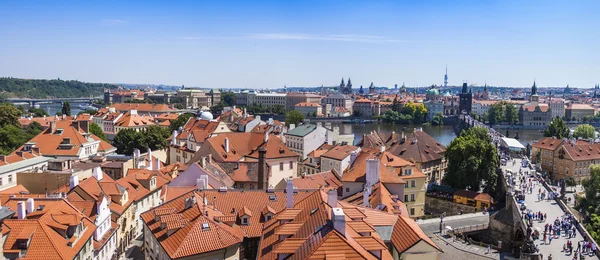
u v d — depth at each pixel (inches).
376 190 3759.8
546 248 3614.7
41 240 2655.0
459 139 6314.0
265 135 5949.8
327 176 4803.2
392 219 2578.7
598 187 5319.9
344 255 1793.8
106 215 3560.5
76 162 5890.8
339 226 1925.4
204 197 3009.4
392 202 3570.4
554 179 7795.3
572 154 7480.3
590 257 3420.3
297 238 2118.6
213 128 7844.5
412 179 4923.7
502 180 5954.7
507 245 4178.2
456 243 3841.0
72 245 2775.6
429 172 6875.0
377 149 6387.8
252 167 5029.5
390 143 7731.3
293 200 3056.1
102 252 3348.9
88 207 3422.7
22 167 4901.6
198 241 2497.5
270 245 2306.8
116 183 4106.8
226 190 3176.7
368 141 7509.8
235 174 4931.1
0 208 2979.8
